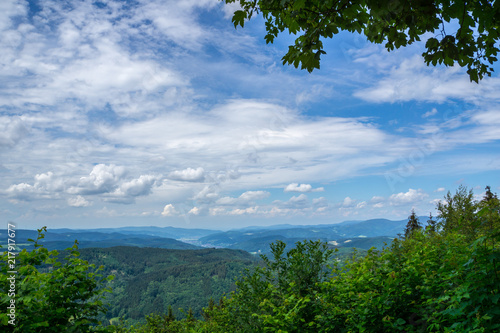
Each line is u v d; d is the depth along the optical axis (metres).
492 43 2.49
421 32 2.54
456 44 2.48
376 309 3.63
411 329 3.23
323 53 2.42
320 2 2.27
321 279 5.11
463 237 3.41
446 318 2.91
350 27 2.43
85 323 3.64
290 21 2.75
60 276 3.55
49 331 3.40
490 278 2.52
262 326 4.76
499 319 2.45
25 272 3.49
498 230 2.50
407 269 3.94
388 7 2.05
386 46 2.72
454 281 2.92
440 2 2.19
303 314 4.47
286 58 2.54
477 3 2.19
